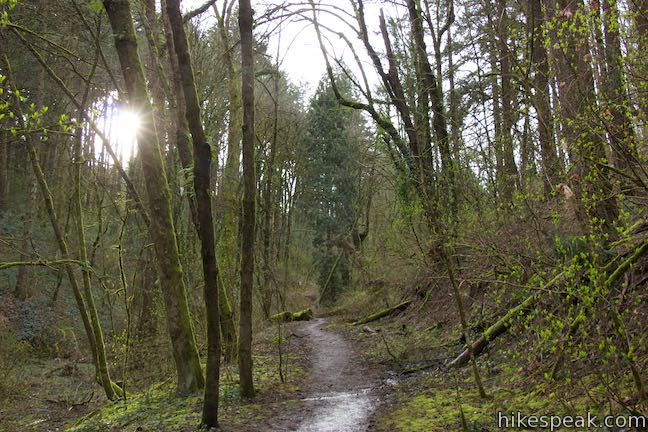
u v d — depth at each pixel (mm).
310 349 14461
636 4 4785
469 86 9773
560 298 5055
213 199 15469
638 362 4609
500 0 7660
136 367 12344
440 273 8969
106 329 19891
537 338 6078
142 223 17172
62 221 23359
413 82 9258
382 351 12414
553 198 5977
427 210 6754
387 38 12344
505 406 5758
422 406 6754
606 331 4266
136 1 11836
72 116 20297
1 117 5980
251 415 7156
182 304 8711
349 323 19578
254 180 7945
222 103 15203
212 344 6500
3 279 20391
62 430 9234
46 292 21031
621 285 5203
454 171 7824
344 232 28453
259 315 20797
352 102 13680
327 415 7066
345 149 31016
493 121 8133
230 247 12930
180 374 8688
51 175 24609
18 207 25062
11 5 6902
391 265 18062
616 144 4988
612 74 5082
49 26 12320
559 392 5191
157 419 7352
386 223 15172
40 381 13922
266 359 12711
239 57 15594
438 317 13039
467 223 7590
